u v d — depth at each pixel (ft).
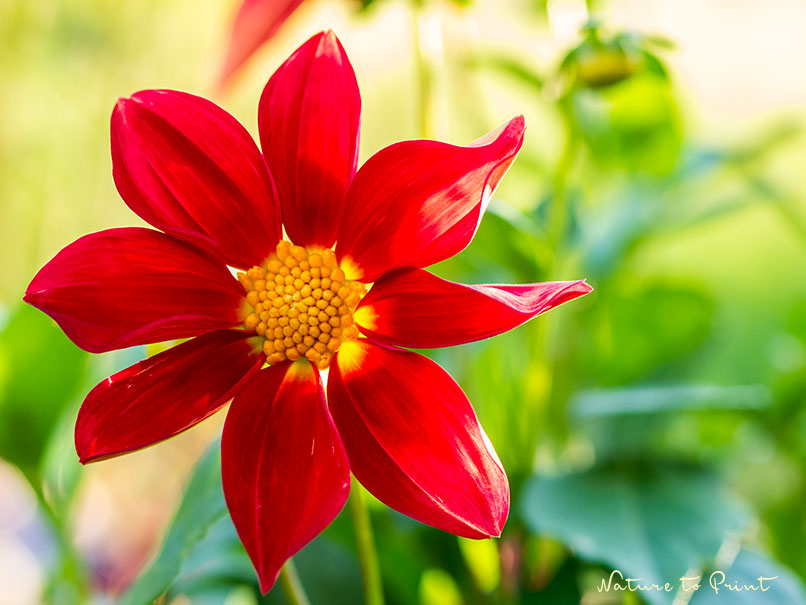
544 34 1.35
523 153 1.33
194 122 0.82
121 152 0.82
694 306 1.26
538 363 1.13
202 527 0.86
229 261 0.82
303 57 0.82
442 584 1.14
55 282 0.80
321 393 0.80
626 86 1.11
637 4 1.28
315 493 0.78
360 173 0.82
